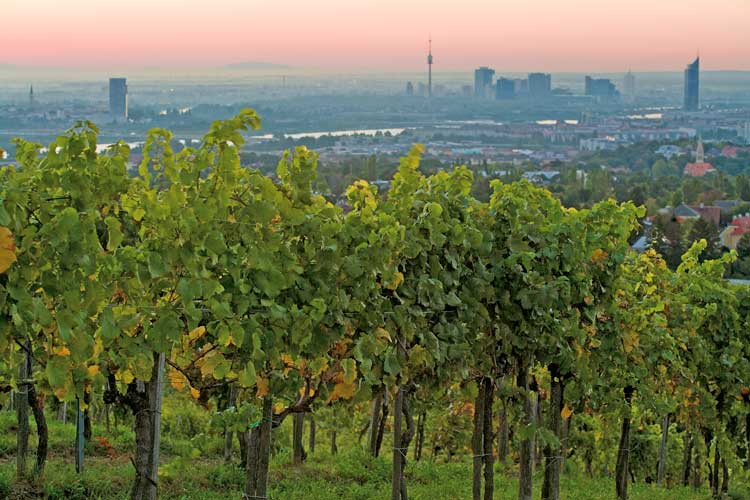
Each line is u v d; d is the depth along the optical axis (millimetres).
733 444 19609
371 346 8680
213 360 7793
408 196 9766
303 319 7883
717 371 17094
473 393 11266
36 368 11844
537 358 11547
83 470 12281
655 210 90938
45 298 6699
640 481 24438
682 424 21625
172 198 7137
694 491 19719
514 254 10797
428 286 9477
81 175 6734
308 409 9094
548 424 13453
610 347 12867
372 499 13461
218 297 7512
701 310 16156
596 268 12156
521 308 11000
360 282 8609
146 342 7238
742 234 71375
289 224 8211
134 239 8070
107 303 7320
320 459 17156
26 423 11484
